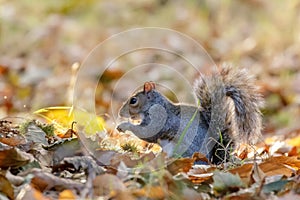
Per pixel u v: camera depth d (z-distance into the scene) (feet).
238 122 27.53
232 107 27.66
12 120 29.48
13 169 20.43
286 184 20.20
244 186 19.98
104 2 78.33
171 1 77.87
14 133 24.58
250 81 28.68
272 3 70.28
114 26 72.84
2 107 43.16
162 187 18.80
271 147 30.01
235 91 27.68
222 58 60.80
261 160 24.09
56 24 70.33
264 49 63.62
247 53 63.05
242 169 21.59
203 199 19.45
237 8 72.08
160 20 72.59
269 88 50.44
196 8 75.41
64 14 76.23
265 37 65.51
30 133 24.18
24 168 20.53
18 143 22.79
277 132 40.65
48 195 18.97
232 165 23.34
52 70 57.67
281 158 23.71
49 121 28.35
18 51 64.03
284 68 58.18
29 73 55.77
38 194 18.06
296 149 30.37
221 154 25.67
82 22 73.92
